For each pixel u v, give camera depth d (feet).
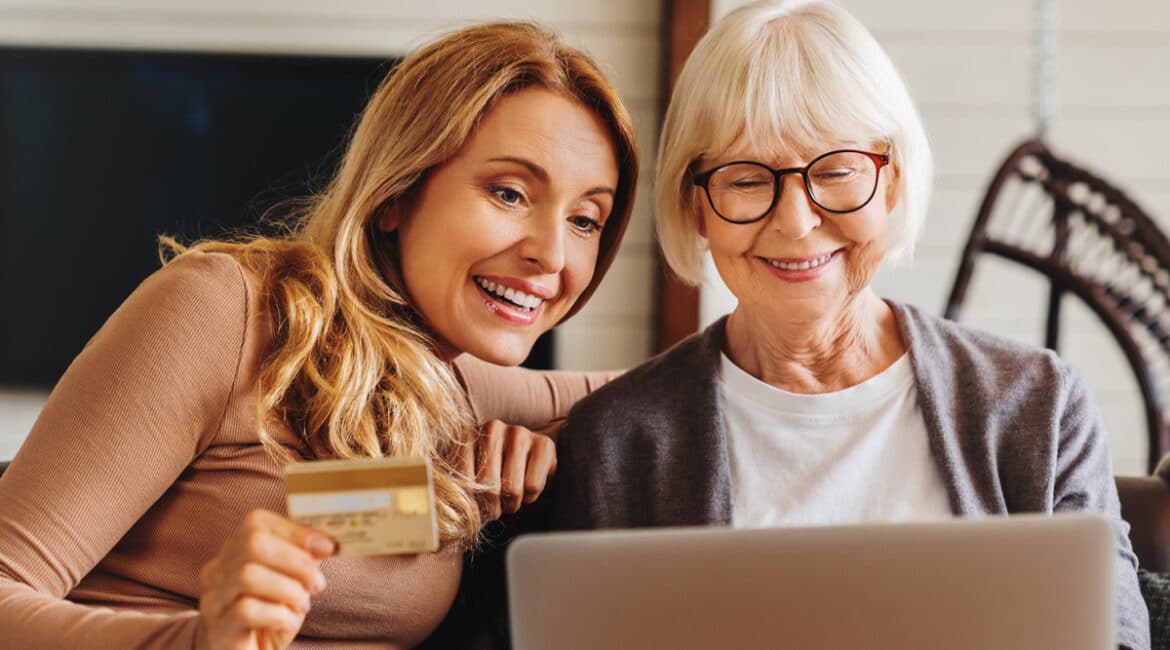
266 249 4.39
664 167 4.59
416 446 4.21
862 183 4.28
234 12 11.09
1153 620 4.56
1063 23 11.48
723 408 4.69
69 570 3.68
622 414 4.71
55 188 11.27
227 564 3.11
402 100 4.31
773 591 3.05
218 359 3.96
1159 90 11.53
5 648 3.42
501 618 4.76
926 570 3.04
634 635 3.07
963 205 11.48
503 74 4.20
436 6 11.09
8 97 11.11
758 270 4.41
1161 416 8.45
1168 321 8.52
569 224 4.43
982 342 4.74
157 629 3.35
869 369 4.66
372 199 4.32
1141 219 8.59
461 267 4.31
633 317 11.31
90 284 11.39
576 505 4.68
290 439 4.11
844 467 4.51
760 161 4.31
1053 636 3.05
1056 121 11.55
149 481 3.83
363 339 4.22
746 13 4.37
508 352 4.42
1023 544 3.04
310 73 11.09
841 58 4.24
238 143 11.19
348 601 4.03
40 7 11.07
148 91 11.13
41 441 3.76
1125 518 4.90
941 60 11.39
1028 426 4.47
